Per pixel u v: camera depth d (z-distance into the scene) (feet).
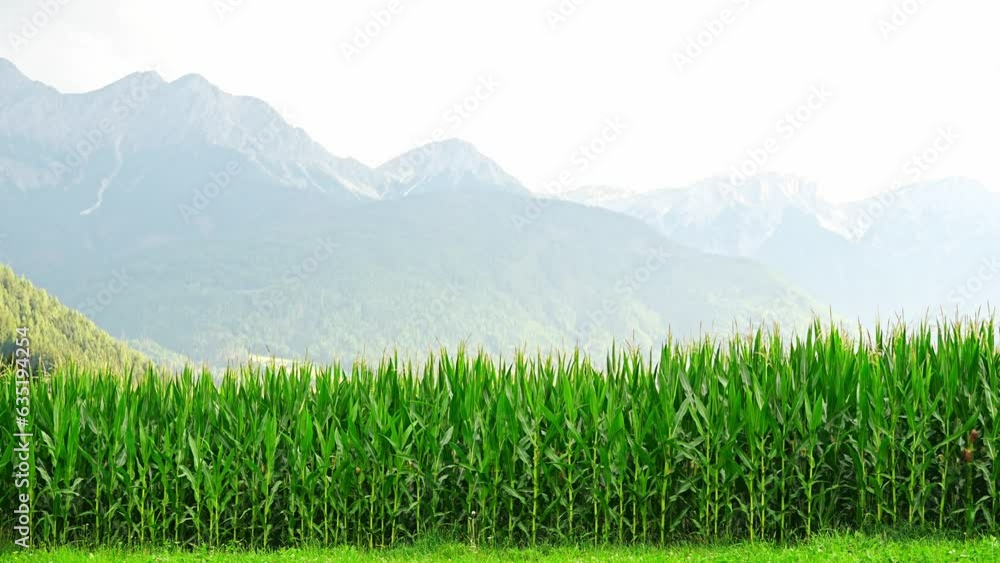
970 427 35.65
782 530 36.65
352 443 39.32
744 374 38.83
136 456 39.93
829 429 37.45
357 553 36.73
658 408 38.68
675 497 37.47
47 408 42.04
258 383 43.01
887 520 36.63
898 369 37.63
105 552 37.37
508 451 38.86
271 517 40.19
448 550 36.73
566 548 36.76
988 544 31.42
